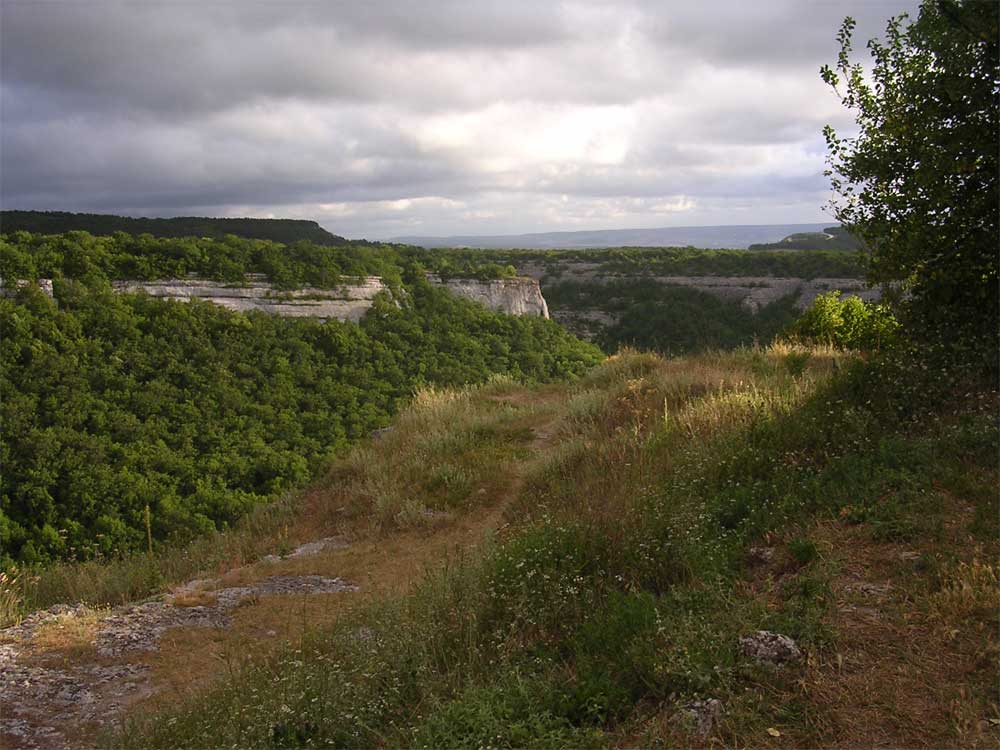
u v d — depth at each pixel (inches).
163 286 2082.9
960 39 288.7
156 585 315.3
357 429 1732.3
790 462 243.0
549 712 131.5
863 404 274.8
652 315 3159.5
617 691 135.5
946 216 299.9
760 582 171.5
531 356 2427.4
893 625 142.0
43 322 1692.9
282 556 348.8
